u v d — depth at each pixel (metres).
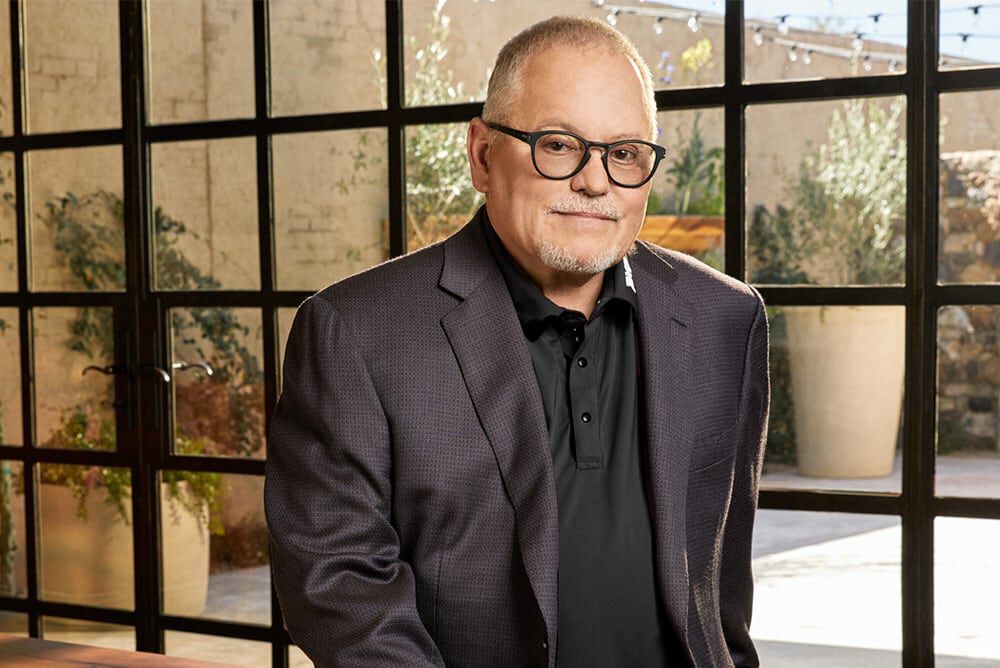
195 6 3.51
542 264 1.47
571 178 1.40
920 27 2.67
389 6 3.22
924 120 2.68
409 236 3.25
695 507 1.54
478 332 1.48
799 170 2.82
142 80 3.60
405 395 1.44
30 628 3.93
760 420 1.66
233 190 3.49
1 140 3.85
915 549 2.73
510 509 1.43
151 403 3.66
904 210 2.73
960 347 2.70
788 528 2.87
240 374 3.54
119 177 3.67
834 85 2.76
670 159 2.92
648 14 2.93
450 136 3.17
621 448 1.48
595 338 1.52
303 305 1.52
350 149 3.31
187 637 3.67
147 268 3.63
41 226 3.81
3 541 3.95
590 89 1.40
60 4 3.73
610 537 1.45
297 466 1.47
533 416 1.44
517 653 1.42
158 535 3.69
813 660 2.85
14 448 3.91
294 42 3.37
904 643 2.75
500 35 3.10
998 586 2.67
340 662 1.37
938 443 2.72
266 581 3.55
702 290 1.63
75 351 3.79
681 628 1.44
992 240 2.65
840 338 2.80
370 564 1.41
